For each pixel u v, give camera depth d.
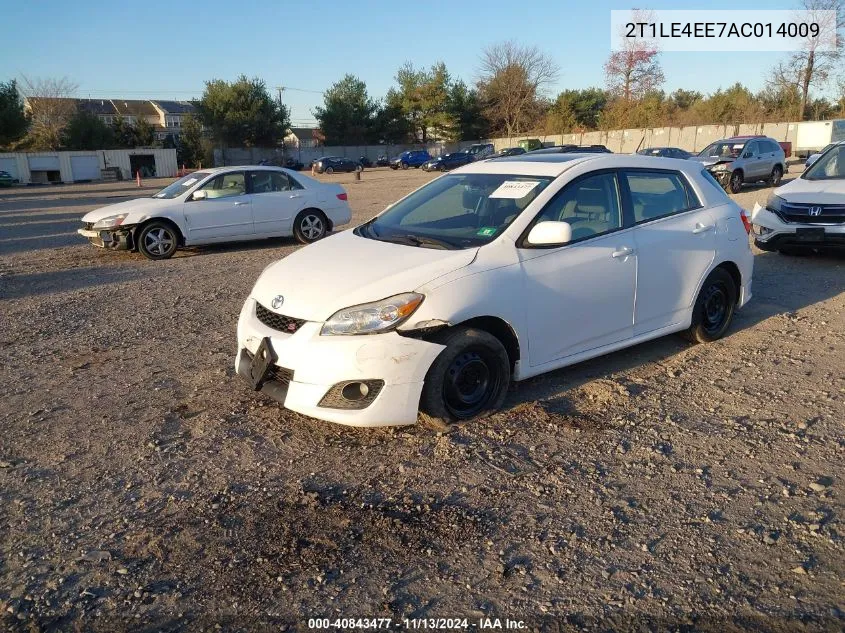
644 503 3.43
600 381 4.98
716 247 5.57
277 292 4.32
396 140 75.69
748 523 3.24
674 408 4.54
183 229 11.28
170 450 4.09
